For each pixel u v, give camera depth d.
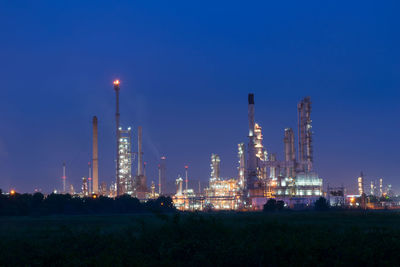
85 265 33.88
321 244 34.97
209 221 45.47
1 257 37.25
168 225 44.38
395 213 144.75
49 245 42.56
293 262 32.22
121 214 196.62
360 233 41.06
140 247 40.12
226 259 33.97
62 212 189.38
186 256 37.03
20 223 111.12
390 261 32.38
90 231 48.41
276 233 43.62
